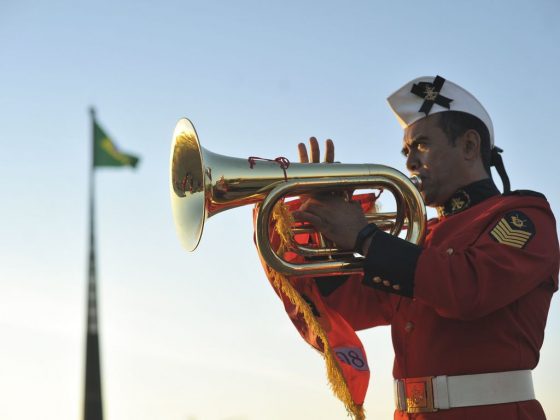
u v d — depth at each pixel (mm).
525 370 3146
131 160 23656
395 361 3348
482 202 3363
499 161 3559
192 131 3342
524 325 3150
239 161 3314
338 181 3258
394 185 3299
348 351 3377
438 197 3459
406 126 3531
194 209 3354
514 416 3055
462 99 3475
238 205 3354
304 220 3217
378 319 3596
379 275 3072
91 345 25250
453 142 3439
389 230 3533
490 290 2992
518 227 3109
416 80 3549
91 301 25547
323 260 3408
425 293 3016
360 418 3281
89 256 24984
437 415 3133
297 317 3473
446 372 3139
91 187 24406
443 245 3213
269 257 3246
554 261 3131
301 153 3525
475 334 3123
